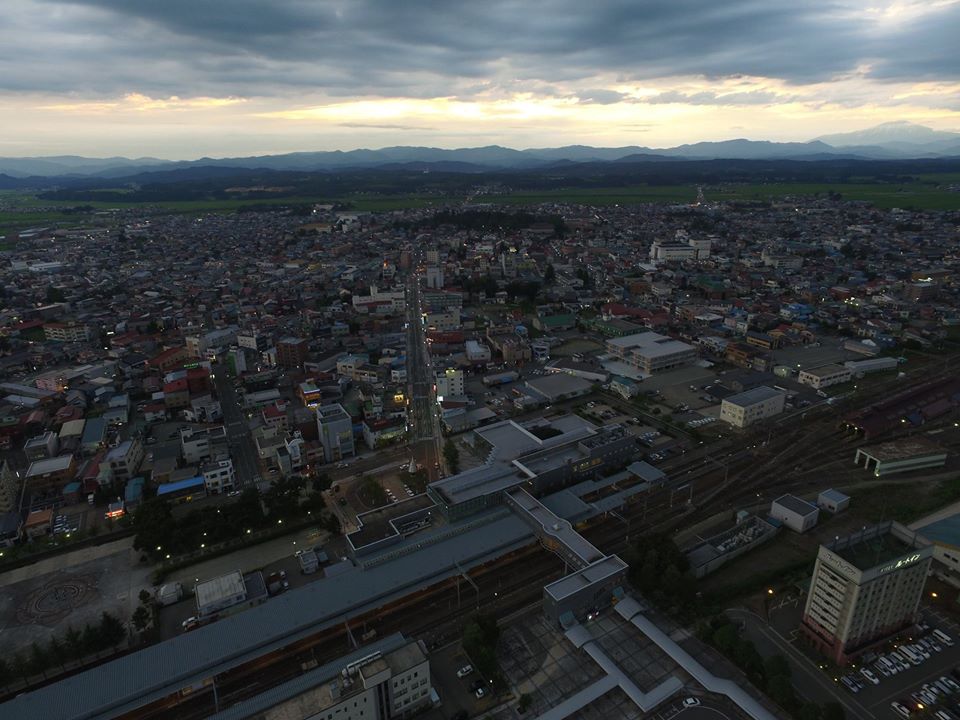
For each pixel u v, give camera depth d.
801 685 105.25
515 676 109.44
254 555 143.88
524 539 137.75
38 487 173.00
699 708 101.62
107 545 149.12
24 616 125.44
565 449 176.50
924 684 104.94
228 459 179.25
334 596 118.62
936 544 133.38
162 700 106.19
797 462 183.62
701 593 127.69
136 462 184.62
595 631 120.00
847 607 105.56
